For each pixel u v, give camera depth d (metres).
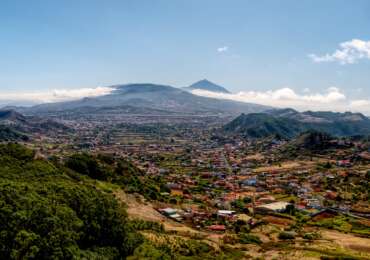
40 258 54.25
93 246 70.50
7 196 57.62
